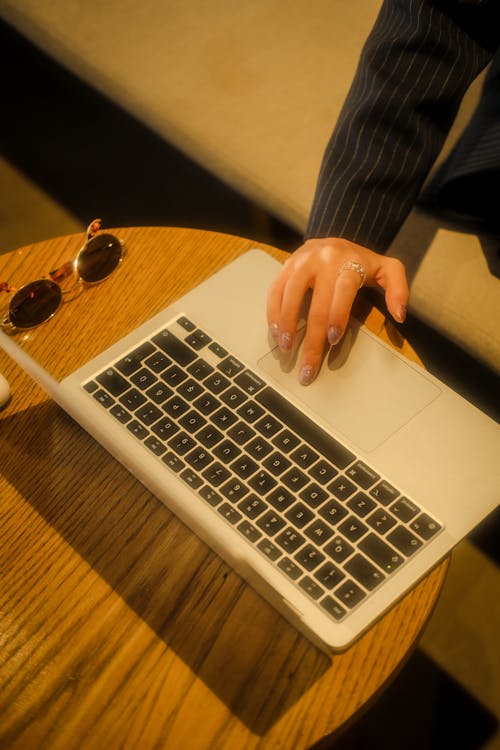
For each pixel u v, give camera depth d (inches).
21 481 28.6
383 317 31.9
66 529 27.4
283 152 48.7
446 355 53.6
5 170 76.1
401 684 46.0
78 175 75.0
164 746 23.2
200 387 28.6
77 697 24.1
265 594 25.0
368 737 44.5
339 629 23.6
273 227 59.0
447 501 26.0
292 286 30.9
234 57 53.9
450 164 44.7
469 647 46.9
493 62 44.3
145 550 26.7
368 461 26.8
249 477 26.3
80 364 31.1
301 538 25.0
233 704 23.8
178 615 25.4
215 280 32.2
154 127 53.0
